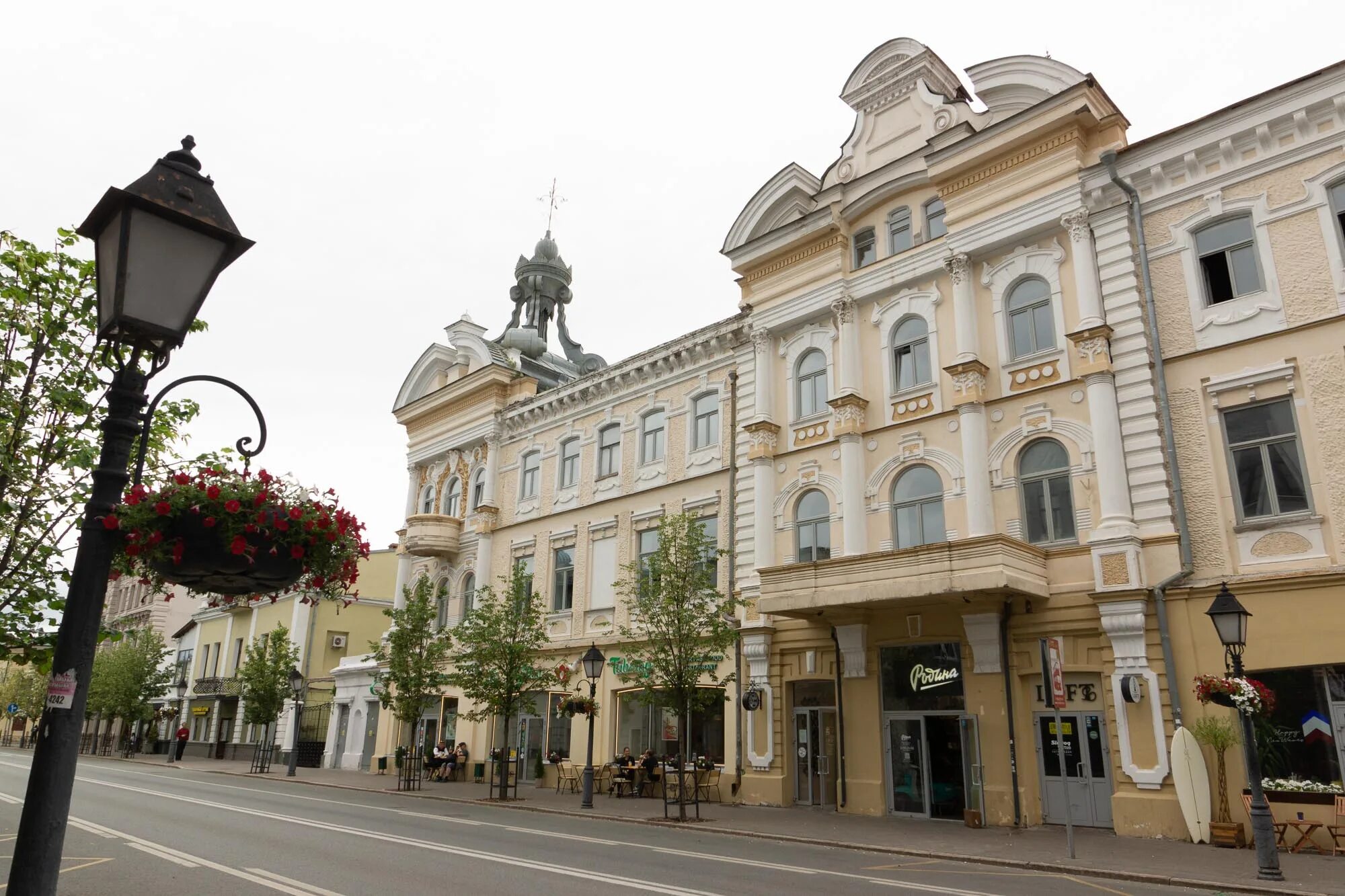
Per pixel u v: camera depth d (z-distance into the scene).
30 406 8.11
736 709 23.83
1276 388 17.30
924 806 19.84
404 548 37.44
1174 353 18.58
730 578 25.03
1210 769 16.14
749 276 26.64
